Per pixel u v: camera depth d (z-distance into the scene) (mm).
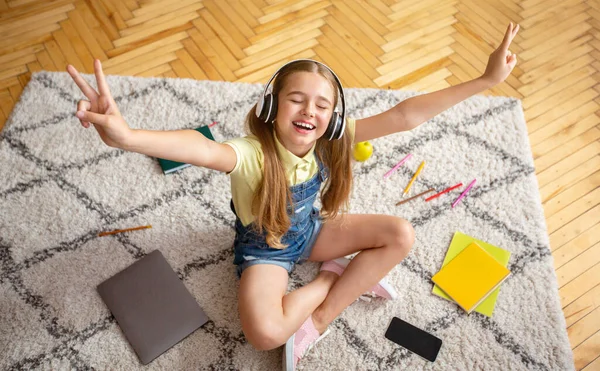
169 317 1434
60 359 1368
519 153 1759
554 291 1493
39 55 1985
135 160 1721
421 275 1524
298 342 1350
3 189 1646
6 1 2137
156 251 1540
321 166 1285
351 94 1889
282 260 1374
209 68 1968
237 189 1225
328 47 2033
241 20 2105
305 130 1112
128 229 1581
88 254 1540
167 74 1949
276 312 1280
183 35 2057
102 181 1674
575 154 1780
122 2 2143
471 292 1470
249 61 1989
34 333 1404
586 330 1459
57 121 1797
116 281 1487
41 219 1596
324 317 1390
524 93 1921
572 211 1664
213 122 1814
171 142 979
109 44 2021
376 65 1990
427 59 2012
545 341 1413
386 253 1381
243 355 1390
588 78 1965
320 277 1437
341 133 1146
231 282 1512
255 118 1177
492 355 1392
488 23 2123
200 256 1554
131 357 1380
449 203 1659
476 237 1595
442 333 1428
